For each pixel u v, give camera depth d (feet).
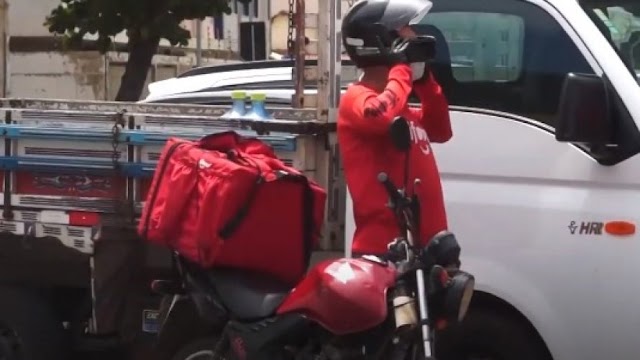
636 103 16.48
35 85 60.18
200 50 69.82
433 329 14.11
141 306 19.24
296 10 19.25
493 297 17.63
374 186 15.26
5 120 19.48
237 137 16.75
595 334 16.80
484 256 17.39
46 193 19.38
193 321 17.85
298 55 19.38
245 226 15.66
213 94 27.50
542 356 17.53
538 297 17.10
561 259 16.92
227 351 16.19
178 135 18.53
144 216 16.34
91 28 43.93
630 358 16.69
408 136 14.01
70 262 19.79
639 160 16.46
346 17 15.64
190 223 15.79
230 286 15.87
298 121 18.35
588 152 16.79
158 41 45.47
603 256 16.63
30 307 20.01
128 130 18.74
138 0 42.86
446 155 17.71
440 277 13.83
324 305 14.14
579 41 17.11
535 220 17.10
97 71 63.10
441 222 15.53
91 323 19.69
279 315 15.10
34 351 19.98
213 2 44.19
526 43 17.57
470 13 18.08
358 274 13.98
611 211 16.61
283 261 16.19
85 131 18.90
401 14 15.14
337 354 14.39
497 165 17.43
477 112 17.67
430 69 17.21
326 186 18.34
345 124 15.42
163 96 28.76
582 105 15.81
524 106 17.44
